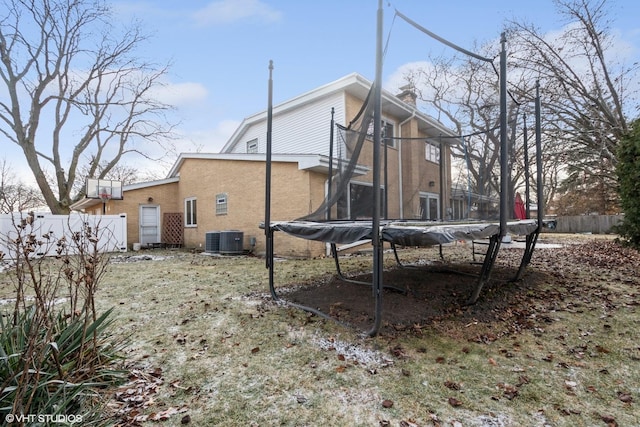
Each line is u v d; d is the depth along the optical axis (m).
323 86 10.87
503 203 3.86
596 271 6.12
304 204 9.24
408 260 8.23
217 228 12.24
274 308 4.41
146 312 4.28
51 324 2.16
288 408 2.31
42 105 14.95
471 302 4.35
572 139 11.70
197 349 3.22
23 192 18.42
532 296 4.72
